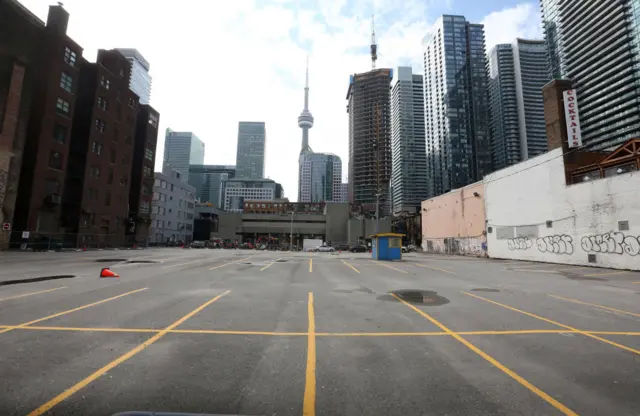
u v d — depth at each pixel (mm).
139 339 5109
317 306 7832
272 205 114500
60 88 38625
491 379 3779
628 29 103000
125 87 51375
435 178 160250
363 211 103875
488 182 31984
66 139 39344
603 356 4547
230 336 5348
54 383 3523
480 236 33469
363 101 125500
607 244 19234
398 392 3445
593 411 3074
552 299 9000
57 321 6117
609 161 19469
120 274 13852
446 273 15922
